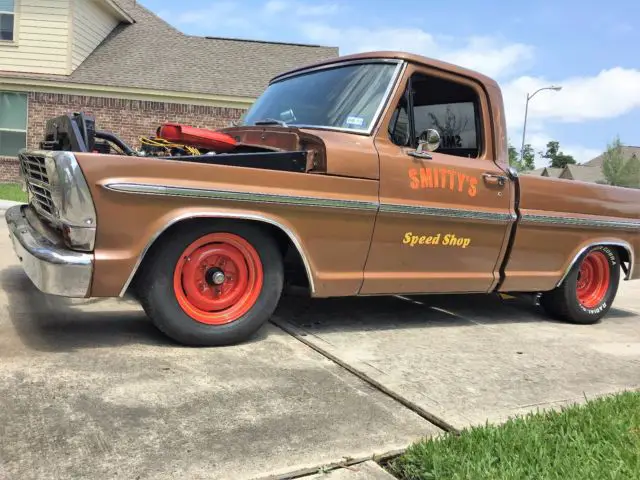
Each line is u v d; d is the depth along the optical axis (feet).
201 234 11.24
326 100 14.08
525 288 16.06
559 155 294.66
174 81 52.44
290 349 12.23
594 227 16.99
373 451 8.16
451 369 11.95
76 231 9.92
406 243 13.43
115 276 10.21
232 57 58.23
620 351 14.61
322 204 12.01
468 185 14.20
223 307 11.84
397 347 13.16
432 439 8.42
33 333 11.79
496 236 14.96
